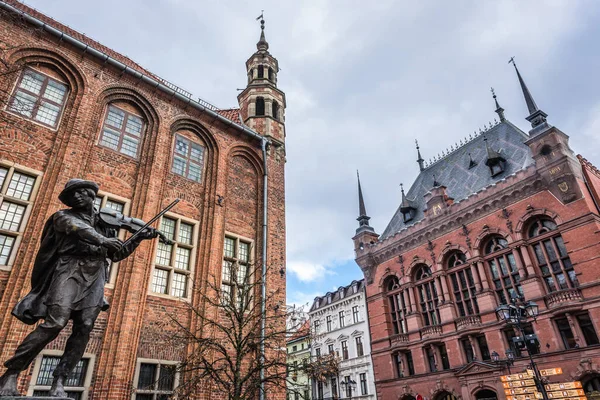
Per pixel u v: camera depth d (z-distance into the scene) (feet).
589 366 72.59
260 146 57.21
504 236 93.76
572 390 71.97
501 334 88.07
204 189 48.67
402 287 114.62
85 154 38.96
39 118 37.50
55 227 14.56
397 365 109.81
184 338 33.88
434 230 109.70
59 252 14.64
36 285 14.79
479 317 93.91
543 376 77.56
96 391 31.22
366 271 126.00
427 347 103.45
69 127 38.75
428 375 99.30
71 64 41.16
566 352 76.07
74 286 14.26
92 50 42.57
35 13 45.80
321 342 161.79
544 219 89.40
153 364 35.63
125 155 42.83
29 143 35.76
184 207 45.42
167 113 47.98
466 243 101.40
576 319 77.77
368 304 122.93
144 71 53.52
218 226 46.70
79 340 14.11
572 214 82.84
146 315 36.96
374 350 116.06
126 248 16.10
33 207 33.78
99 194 38.83
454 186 121.39
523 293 86.33
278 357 41.24
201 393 36.88
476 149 125.39
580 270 78.95
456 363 94.48
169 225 43.47
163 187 43.98
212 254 44.50
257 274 48.47
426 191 133.18
